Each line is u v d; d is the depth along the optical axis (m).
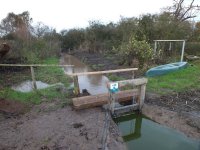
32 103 6.46
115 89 5.70
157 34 14.62
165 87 8.04
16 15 18.06
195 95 7.24
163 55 13.86
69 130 4.82
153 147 4.47
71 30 34.41
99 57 19.16
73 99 6.03
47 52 19.42
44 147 4.16
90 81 9.55
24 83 9.16
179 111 5.91
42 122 5.23
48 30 25.83
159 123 5.52
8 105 6.10
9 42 13.12
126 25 18.45
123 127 5.60
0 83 8.88
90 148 4.13
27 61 12.92
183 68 10.90
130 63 11.59
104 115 5.66
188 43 15.25
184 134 4.88
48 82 9.30
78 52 28.06
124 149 4.25
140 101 6.21
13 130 4.83
